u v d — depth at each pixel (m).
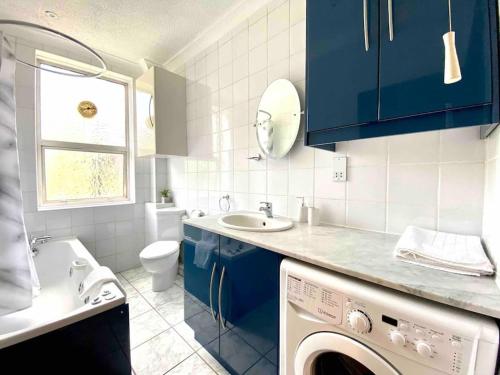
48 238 2.07
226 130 1.95
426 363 0.54
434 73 0.73
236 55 1.84
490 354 0.47
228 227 1.26
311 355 0.76
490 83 0.65
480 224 0.89
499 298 0.53
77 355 0.86
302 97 1.44
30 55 2.02
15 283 1.02
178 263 2.50
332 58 0.98
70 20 1.84
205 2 1.66
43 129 2.21
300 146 1.46
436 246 0.79
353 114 0.92
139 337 1.54
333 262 0.75
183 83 2.33
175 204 2.69
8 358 0.73
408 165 1.05
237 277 1.12
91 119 2.48
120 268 2.60
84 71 2.41
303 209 1.40
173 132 2.25
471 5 0.67
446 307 0.56
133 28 1.94
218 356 1.30
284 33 1.51
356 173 1.22
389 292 0.63
